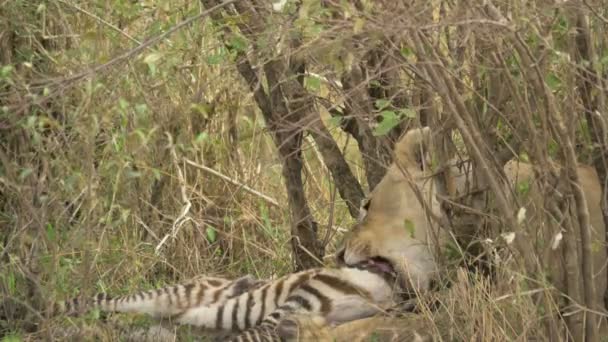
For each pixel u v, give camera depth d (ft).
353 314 38.29
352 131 41.22
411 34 30.89
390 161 40.22
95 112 32.35
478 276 36.65
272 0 33.81
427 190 37.76
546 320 33.60
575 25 32.40
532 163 32.73
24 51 40.01
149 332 38.78
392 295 38.42
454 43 33.78
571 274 32.96
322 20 30.30
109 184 37.14
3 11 39.99
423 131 37.35
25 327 37.45
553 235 32.63
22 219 37.65
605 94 33.50
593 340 33.30
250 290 39.65
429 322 35.65
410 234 36.91
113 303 39.01
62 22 41.19
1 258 37.68
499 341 34.40
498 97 34.01
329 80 37.65
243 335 37.01
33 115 34.06
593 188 35.73
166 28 39.58
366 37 31.22
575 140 34.94
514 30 29.71
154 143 41.60
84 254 35.63
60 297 36.14
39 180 36.11
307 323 36.78
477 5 30.12
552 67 33.27
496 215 35.96
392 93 38.14
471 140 32.50
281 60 38.22
